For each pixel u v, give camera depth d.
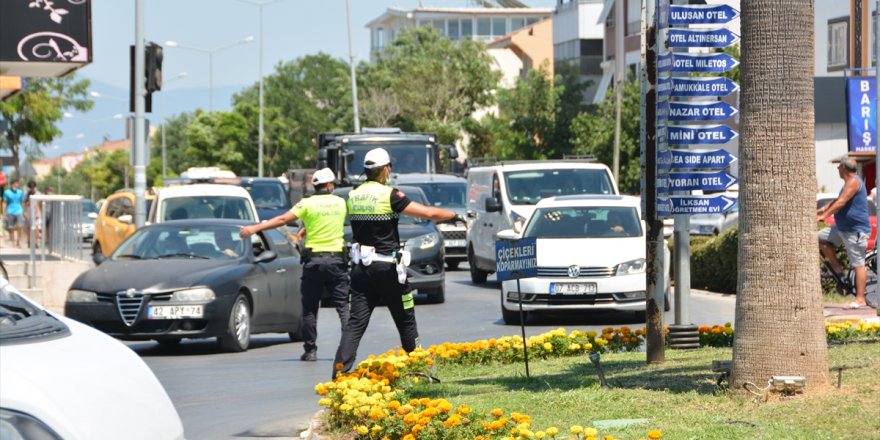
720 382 25.12
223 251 46.19
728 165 32.81
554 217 54.47
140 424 10.76
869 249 50.59
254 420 28.61
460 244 91.19
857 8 98.38
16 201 102.62
